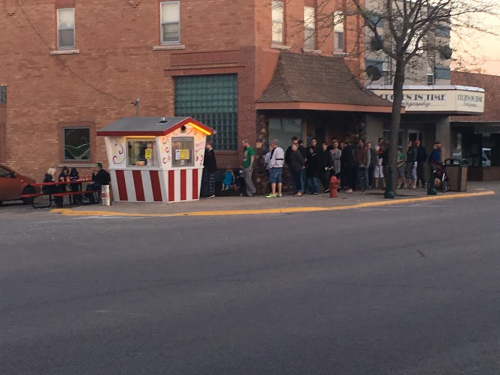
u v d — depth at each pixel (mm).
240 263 11547
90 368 6422
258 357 6672
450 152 33375
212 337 7340
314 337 7297
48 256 12672
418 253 12211
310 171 24125
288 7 25922
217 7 25125
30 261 12188
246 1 24656
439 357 6648
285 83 24922
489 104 37969
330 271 10766
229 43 24984
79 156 27906
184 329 7660
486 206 20359
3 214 20891
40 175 28469
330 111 27062
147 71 26375
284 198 22953
